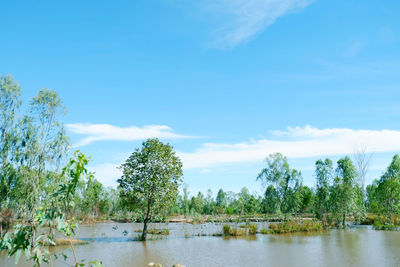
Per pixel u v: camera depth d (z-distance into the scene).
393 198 49.81
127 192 30.72
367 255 21.38
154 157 31.20
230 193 104.81
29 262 19.06
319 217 50.16
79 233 37.44
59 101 25.72
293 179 65.56
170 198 31.36
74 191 5.33
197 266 18.17
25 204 23.11
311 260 19.70
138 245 26.56
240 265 18.42
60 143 24.84
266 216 66.44
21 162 24.31
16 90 25.86
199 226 47.66
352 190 46.59
